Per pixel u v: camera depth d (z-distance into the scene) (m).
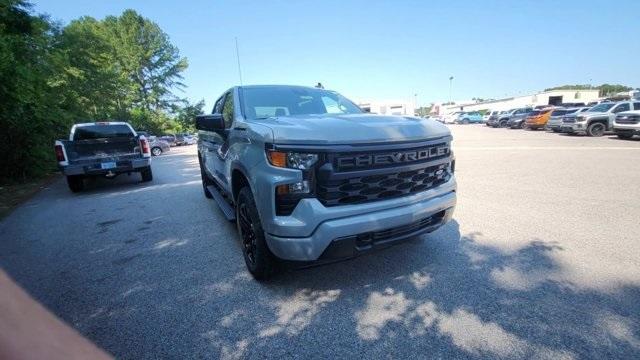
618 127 15.01
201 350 2.12
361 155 2.38
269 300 2.69
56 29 20.92
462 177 7.54
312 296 2.71
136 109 46.00
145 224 5.09
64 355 0.70
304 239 2.32
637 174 7.21
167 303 2.71
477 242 3.70
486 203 5.32
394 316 2.40
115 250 3.99
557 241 3.66
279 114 3.72
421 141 2.68
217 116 3.45
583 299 2.52
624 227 4.04
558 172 7.76
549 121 21.64
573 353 1.96
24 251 4.08
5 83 10.02
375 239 2.52
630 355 1.92
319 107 4.03
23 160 11.25
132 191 8.19
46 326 0.75
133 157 9.03
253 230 2.78
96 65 24.75
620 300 2.49
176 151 28.81
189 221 5.14
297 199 2.34
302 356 2.03
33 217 5.92
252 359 2.02
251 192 2.81
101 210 6.24
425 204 2.70
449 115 53.91
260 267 2.79
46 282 3.18
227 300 2.71
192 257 3.67
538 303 2.49
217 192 5.23
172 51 56.81
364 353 2.03
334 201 2.35
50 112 13.14
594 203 5.12
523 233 3.94
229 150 3.43
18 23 13.08
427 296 2.64
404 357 1.98
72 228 5.04
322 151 2.29
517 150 12.47
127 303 2.73
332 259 2.44
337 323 2.34
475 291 2.69
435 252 3.46
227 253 3.75
